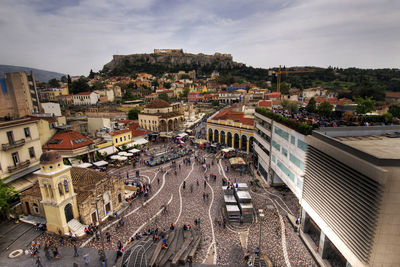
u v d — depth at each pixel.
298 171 33.41
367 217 18.97
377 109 74.62
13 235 31.98
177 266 26.06
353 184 20.59
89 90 190.25
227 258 27.38
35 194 34.91
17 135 41.62
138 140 75.38
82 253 28.30
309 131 30.11
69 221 32.81
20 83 65.38
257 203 39.81
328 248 26.25
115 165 58.56
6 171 39.69
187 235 31.02
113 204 38.28
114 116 123.50
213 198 41.88
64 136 56.84
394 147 23.36
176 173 52.81
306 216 30.33
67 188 32.12
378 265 19.09
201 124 120.25
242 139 71.62
